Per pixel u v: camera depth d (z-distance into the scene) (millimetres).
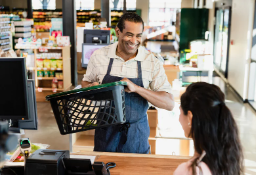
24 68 2014
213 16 12922
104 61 2389
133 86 2092
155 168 2057
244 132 5840
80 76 11234
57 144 5230
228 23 10516
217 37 12703
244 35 8289
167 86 2393
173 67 6258
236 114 6984
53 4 14156
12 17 9703
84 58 7020
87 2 16688
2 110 2096
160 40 17047
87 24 9852
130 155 2244
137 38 2205
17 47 7969
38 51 8164
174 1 19094
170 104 2338
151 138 3967
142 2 18234
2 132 840
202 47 6922
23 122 2188
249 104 7844
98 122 1874
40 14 14117
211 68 6629
